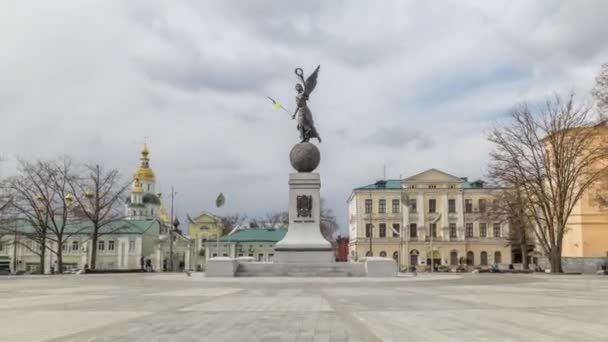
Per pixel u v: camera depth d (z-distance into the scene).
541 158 58.72
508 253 113.62
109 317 15.70
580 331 12.99
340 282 33.16
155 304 19.62
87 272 64.56
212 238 125.56
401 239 111.94
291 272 40.62
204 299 21.62
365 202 118.88
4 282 37.53
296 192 43.94
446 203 116.12
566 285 33.28
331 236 130.88
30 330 13.20
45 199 70.94
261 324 14.15
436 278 41.88
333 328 13.44
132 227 111.56
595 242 75.19
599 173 55.84
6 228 77.81
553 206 60.22
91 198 73.12
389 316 15.84
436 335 12.38
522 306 18.97
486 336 12.23
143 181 145.75
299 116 45.88
